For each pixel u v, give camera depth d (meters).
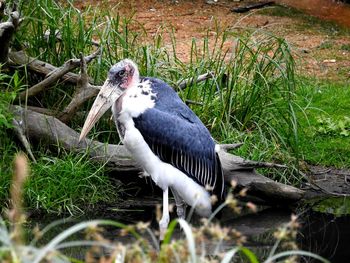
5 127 11.55
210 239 10.25
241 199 12.07
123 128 11.10
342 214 11.56
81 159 11.78
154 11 21.27
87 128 11.13
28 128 11.95
